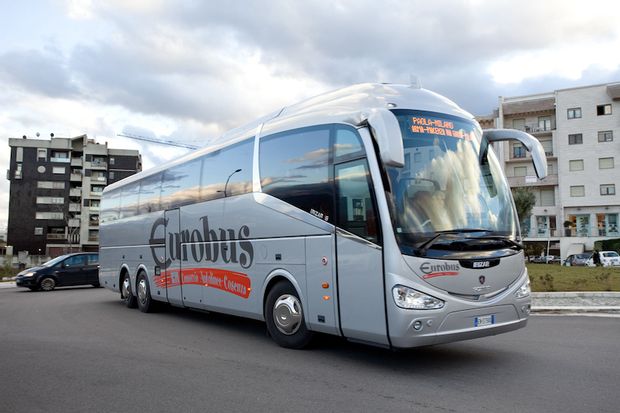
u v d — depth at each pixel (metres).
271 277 7.75
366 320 6.06
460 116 6.96
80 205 86.44
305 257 7.05
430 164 6.30
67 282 22.36
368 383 5.68
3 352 7.56
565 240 55.16
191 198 10.38
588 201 55.28
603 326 9.77
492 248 6.27
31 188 85.00
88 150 87.50
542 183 57.81
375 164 6.09
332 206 6.68
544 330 9.27
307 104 7.81
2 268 35.25
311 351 7.39
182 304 10.71
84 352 7.55
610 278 18.45
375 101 6.61
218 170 9.45
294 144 7.54
